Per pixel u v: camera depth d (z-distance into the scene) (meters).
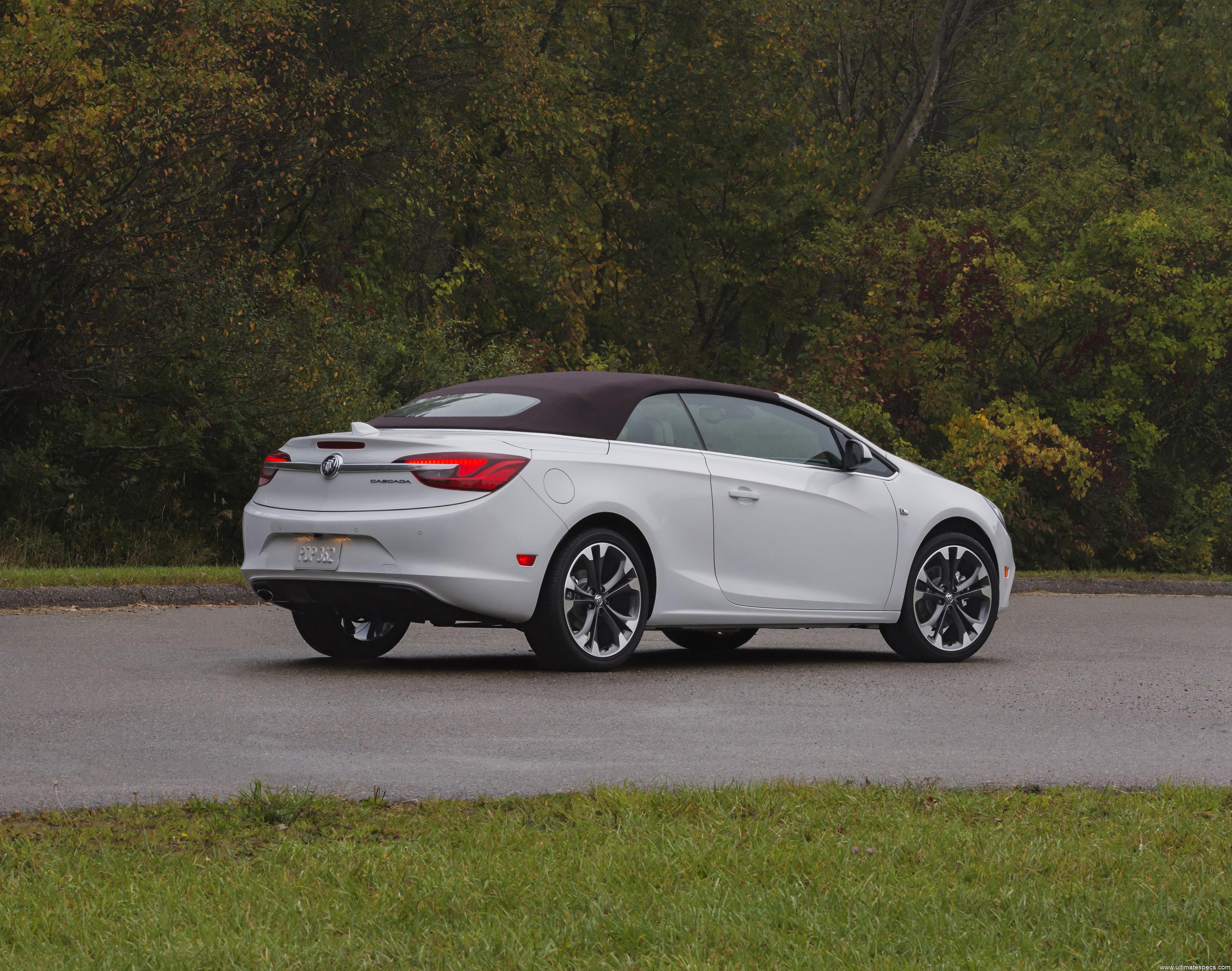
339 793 9.74
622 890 7.34
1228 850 8.35
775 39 63.25
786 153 65.88
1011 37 70.19
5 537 35.12
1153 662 19.36
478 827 8.69
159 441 37.28
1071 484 47.88
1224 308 50.22
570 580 16.17
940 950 6.53
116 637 19.89
